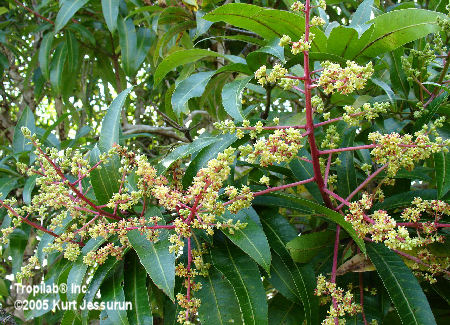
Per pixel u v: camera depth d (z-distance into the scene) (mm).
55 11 1400
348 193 686
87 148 1057
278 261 637
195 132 1438
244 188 526
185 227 496
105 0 1172
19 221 573
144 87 1729
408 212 566
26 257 1157
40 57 1271
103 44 1490
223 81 1008
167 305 621
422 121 683
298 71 815
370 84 866
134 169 626
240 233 562
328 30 768
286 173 726
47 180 556
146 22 1372
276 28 667
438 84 658
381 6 1125
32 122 1077
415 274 603
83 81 1542
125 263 608
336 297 538
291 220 952
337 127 736
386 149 508
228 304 566
